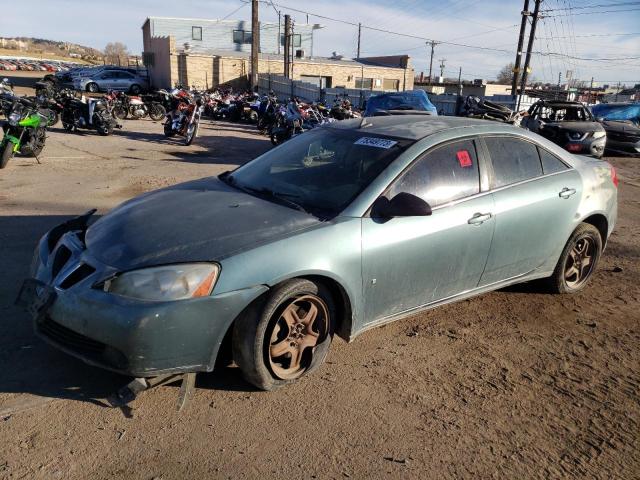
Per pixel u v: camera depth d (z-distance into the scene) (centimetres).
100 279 282
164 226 314
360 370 352
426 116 452
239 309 287
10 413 288
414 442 287
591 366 376
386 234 337
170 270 278
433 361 370
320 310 327
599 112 1933
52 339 298
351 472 263
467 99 1275
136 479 250
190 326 277
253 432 287
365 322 346
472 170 392
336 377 342
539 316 451
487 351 388
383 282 343
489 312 454
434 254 362
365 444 283
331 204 343
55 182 846
